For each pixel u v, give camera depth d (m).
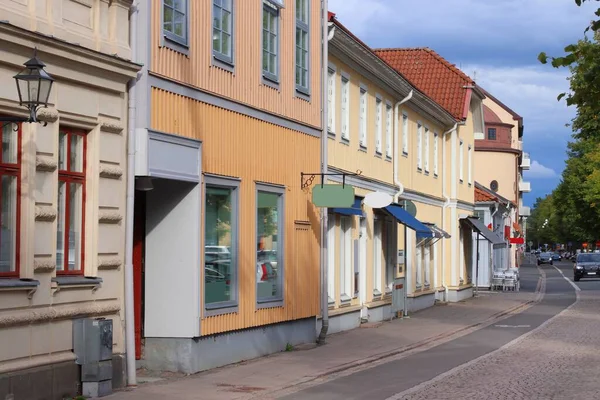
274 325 19.89
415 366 18.39
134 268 16.11
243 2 18.41
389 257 31.97
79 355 12.93
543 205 195.12
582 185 71.12
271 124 19.80
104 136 13.74
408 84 31.91
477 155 96.38
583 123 54.41
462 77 44.66
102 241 13.66
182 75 15.84
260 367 17.42
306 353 20.08
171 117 15.44
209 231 16.92
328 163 24.20
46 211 12.30
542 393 14.48
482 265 57.59
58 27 12.46
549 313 35.31
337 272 25.34
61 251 12.97
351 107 26.69
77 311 12.98
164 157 15.12
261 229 19.30
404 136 34.12
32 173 12.03
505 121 110.38
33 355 12.03
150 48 14.78
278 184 20.06
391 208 30.02
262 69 19.38
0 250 11.62
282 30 20.50
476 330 27.44
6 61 11.47
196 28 16.41
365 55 26.61
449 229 43.25
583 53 12.52
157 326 16.33
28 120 10.70
